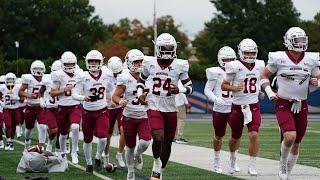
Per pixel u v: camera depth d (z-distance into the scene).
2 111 22.98
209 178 13.85
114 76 16.31
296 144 12.79
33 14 83.19
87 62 14.83
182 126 24.12
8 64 53.16
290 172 13.74
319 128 34.34
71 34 85.19
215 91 15.42
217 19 76.56
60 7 85.50
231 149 14.65
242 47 14.20
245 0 74.62
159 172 11.95
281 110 12.50
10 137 21.95
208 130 32.28
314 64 12.46
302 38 12.25
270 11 73.31
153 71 11.98
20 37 81.38
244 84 14.18
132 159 12.98
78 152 20.41
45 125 19.11
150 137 12.95
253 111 14.16
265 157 18.48
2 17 80.81
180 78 12.20
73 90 14.93
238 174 14.56
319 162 17.11
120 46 91.50
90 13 89.06
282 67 12.45
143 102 11.99
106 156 15.99
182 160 17.70
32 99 20.42
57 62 18.70
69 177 14.09
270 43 73.00
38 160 15.02
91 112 14.67
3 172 15.14
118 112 16.03
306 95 12.59
